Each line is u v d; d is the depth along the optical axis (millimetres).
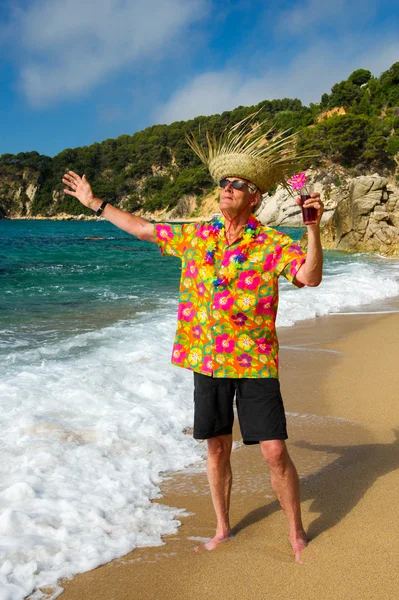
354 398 4812
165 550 2469
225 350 2312
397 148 86688
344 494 2973
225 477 2537
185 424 4125
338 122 84438
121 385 4773
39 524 2564
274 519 2746
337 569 2277
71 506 2742
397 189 27594
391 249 25188
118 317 8422
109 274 16000
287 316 8836
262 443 2363
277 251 2285
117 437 3619
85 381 4750
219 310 2301
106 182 149250
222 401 2383
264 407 2311
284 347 6848
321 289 11633
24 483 2857
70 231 65938
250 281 2281
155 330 7312
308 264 2184
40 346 6316
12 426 3721
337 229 27703
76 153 159375
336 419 4301
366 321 8625
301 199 2156
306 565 2314
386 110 105875
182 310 2434
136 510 2811
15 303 9828
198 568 2314
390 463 3393
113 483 3045
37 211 152875
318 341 7191
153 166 141125
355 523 2650
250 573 2270
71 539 2494
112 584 2207
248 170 2297
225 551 2447
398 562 2316
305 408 4570
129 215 2555
